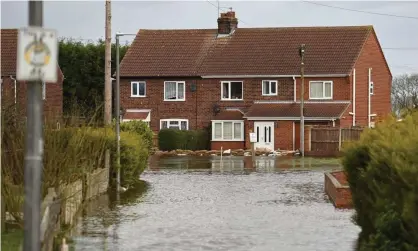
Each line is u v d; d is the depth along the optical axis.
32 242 10.13
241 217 26.17
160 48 75.19
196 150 69.31
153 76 72.88
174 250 19.69
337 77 69.62
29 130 10.09
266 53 72.88
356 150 19.59
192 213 27.31
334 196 29.84
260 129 69.31
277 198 32.25
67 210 22.53
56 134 21.14
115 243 20.69
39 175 10.16
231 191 35.31
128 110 73.44
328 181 33.44
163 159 60.53
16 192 19.23
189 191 35.44
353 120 70.12
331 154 63.56
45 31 9.90
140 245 20.42
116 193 34.38
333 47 72.06
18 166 20.17
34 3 10.26
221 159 59.44
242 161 57.75
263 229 23.34
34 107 10.09
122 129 47.00
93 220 25.34
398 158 13.32
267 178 42.53
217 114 71.69
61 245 18.11
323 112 68.06
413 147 13.40
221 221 25.17
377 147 15.94
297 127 68.19
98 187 33.22
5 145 21.09
